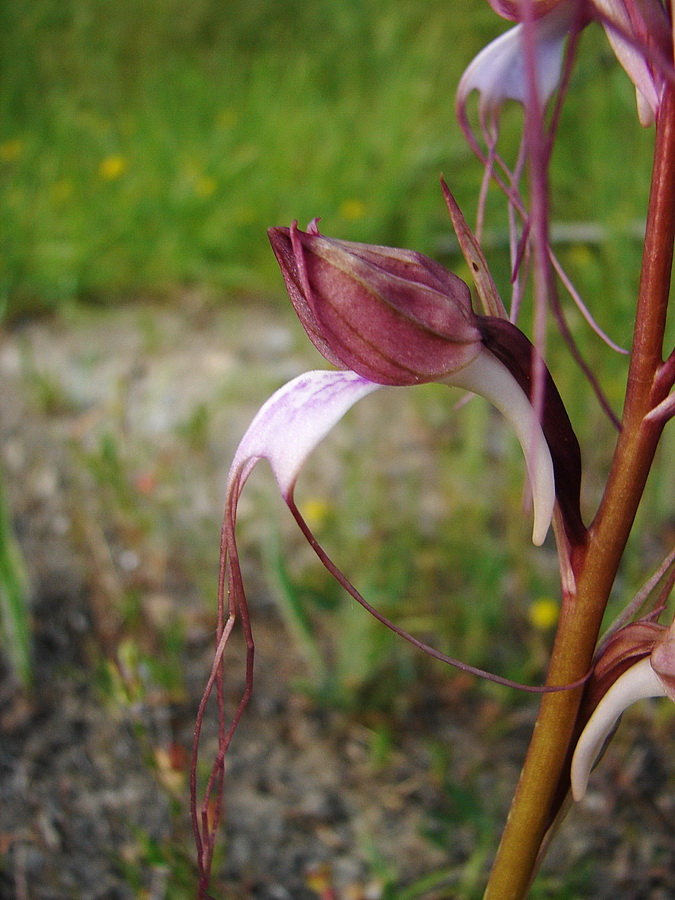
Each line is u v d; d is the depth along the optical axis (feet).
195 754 0.29
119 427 0.81
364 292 0.25
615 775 0.57
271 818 0.54
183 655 0.65
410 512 0.73
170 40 1.47
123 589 0.68
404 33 1.38
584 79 1.08
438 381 0.26
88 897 0.49
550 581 0.69
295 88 1.27
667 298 0.26
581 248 0.88
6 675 0.62
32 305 0.99
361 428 0.84
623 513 0.28
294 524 0.74
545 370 0.27
